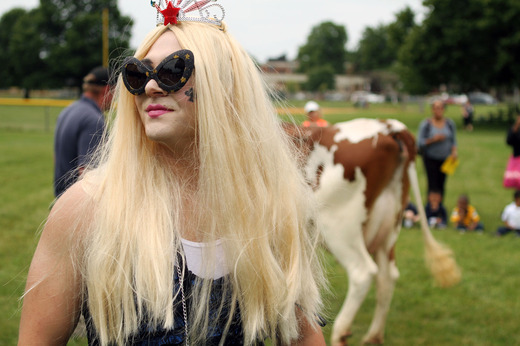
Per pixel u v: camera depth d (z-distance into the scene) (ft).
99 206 4.39
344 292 16.65
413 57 99.66
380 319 13.39
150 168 4.63
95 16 175.42
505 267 19.61
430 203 26.25
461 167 46.21
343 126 13.26
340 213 12.89
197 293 4.42
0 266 17.71
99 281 4.21
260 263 4.61
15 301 14.70
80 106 13.52
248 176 4.73
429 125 26.14
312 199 5.43
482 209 29.84
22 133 69.15
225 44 4.80
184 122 4.61
